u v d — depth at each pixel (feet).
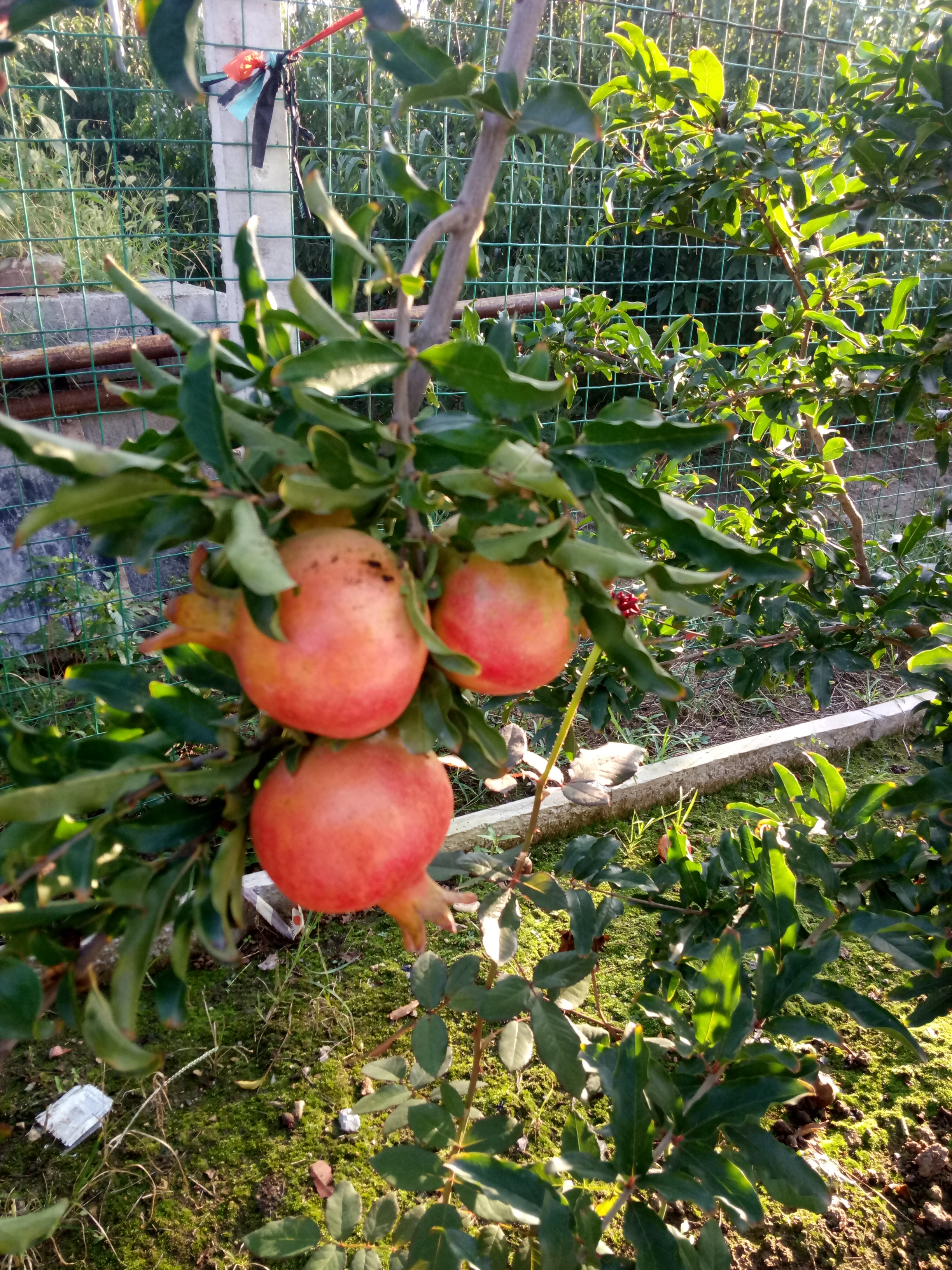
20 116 14.79
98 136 22.90
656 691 2.58
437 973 5.23
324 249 19.49
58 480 13.51
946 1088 7.51
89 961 2.37
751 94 7.00
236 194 9.37
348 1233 4.66
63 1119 7.22
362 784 2.23
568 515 2.46
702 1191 3.52
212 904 2.28
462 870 5.33
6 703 10.89
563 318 9.70
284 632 2.04
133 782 2.24
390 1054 7.73
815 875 5.40
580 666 7.01
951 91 5.36
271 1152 6.97
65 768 2.44
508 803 10.72
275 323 2.57
